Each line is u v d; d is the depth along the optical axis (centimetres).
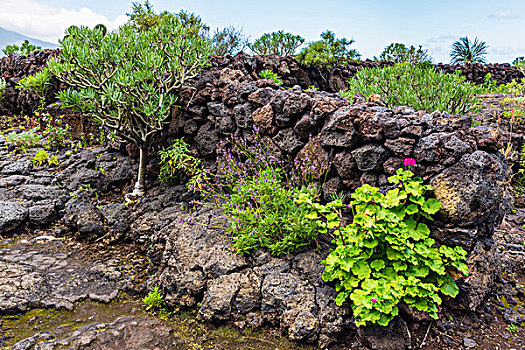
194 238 379
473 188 290
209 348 290
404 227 299
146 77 462
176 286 342
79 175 555
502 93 924
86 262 412
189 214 440
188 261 355
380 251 315
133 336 298
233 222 367
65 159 609
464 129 326
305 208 364
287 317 301
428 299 293
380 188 344
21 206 483
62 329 304
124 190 547
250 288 323
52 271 387
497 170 306
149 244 430
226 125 488
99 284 372
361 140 358
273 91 448
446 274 306
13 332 298
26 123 810
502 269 393
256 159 444
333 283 323
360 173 365
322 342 289
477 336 301
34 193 510
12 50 1038
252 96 455
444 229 310
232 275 335
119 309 340
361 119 348
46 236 466
